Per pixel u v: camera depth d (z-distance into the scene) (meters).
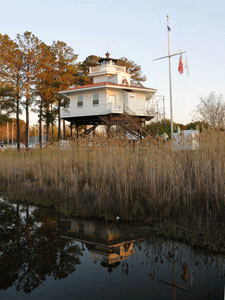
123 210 7.88
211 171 7.68
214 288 4.13
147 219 7.41
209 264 4.90
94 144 12.23
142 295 3.99
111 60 35.31
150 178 8.23
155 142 9.81
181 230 6.31
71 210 8.61
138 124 24.84
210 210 6.61
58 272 4.77
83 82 44.16
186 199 7.76
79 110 29.98
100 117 26.78
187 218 6.83
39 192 11.24
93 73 35.56
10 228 7.25
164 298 3.85
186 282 4.34
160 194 8.03
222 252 5.24
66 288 4.23
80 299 3.90
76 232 6.89
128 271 4.77
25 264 5.09
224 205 6.75
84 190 9.66
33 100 32.72
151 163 8.71
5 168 15.48
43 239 6.44
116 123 23.69
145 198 8.14
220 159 7.93
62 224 7.56
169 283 4.31
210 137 9.06
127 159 9.76
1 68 30.31
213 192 7.30
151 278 4.52
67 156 12.60
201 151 8.70
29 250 5.75
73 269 4.87
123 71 35.59
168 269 4.82
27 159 15.39
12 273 4.75
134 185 8.88
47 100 35.12
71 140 13.89
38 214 8.63
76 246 5.96
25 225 7.52
